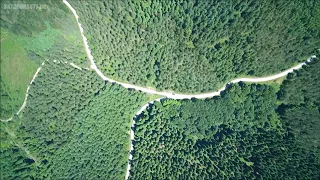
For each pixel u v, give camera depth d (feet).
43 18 321.52
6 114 313.94
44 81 328.70
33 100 323.16
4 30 317.01
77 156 326.85
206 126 345.72
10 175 299.99
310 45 327.26
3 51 315.78
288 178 291.99
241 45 336.49
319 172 291.58
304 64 336.08
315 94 326.44
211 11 337.52
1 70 314.35
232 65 344.49
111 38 345.72
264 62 335.47
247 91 343.26
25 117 321.11
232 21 336.90
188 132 345.92
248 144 324.19
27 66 325.62
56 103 329.72
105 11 338.95
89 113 341.62
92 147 333.62
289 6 321.73
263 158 309.22
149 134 344.49
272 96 338.13
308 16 323.16
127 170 337.72
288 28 326.65
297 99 331.98
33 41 326.03
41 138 321.32
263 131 332.80
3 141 310.24
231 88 346.33
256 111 341.41
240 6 330.75
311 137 312.71
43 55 331.77
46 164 315.99
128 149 345.10
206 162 321.52
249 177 301.84
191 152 331.77
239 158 318.86
